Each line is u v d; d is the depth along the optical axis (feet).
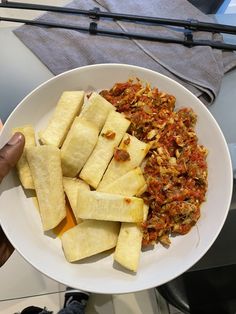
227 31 1.34
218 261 1.24
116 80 1.10
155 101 1.07
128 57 1.34
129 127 1.06
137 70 1.07
